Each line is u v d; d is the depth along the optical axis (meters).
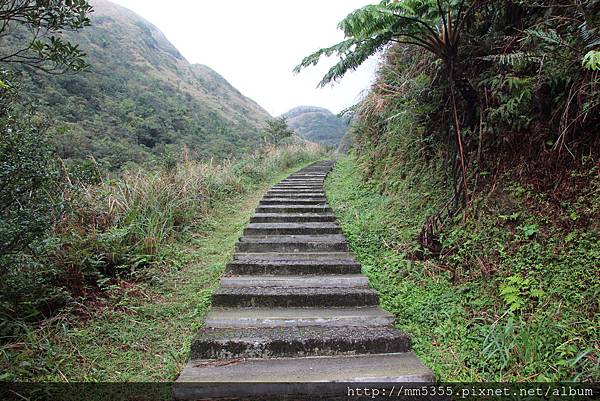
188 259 4.81
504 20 4.13
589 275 2.83
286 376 2.51
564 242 3.15
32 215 2.49
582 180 3.31
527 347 2.58
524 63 3.53
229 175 9.06
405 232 4.82
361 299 3.54
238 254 4.62
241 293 3.54
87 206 4.59
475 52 4.06
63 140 12.81
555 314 2.74
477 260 3.60
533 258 3.23
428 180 5.30
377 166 7.54
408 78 5.60
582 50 3.05
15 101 2.66
